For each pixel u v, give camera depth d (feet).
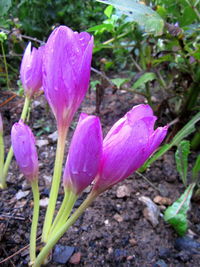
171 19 1.01
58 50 0.42
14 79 1.44
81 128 0.37
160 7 0.88
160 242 0.69
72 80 0.43
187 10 0.87
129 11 0.68
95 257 0.63
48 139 1.06
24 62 0.68
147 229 0.72
